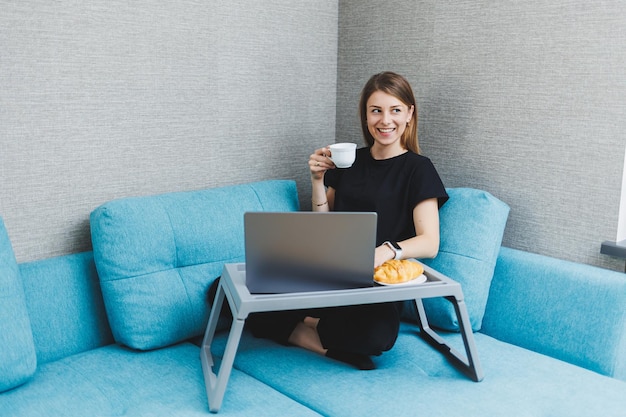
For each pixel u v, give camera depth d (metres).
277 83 2.51
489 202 2.09
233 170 2.42
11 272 1.71
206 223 2.05
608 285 1.86
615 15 1.92
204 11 2.24
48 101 1.93
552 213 2.14
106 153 2.07
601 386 1.69
